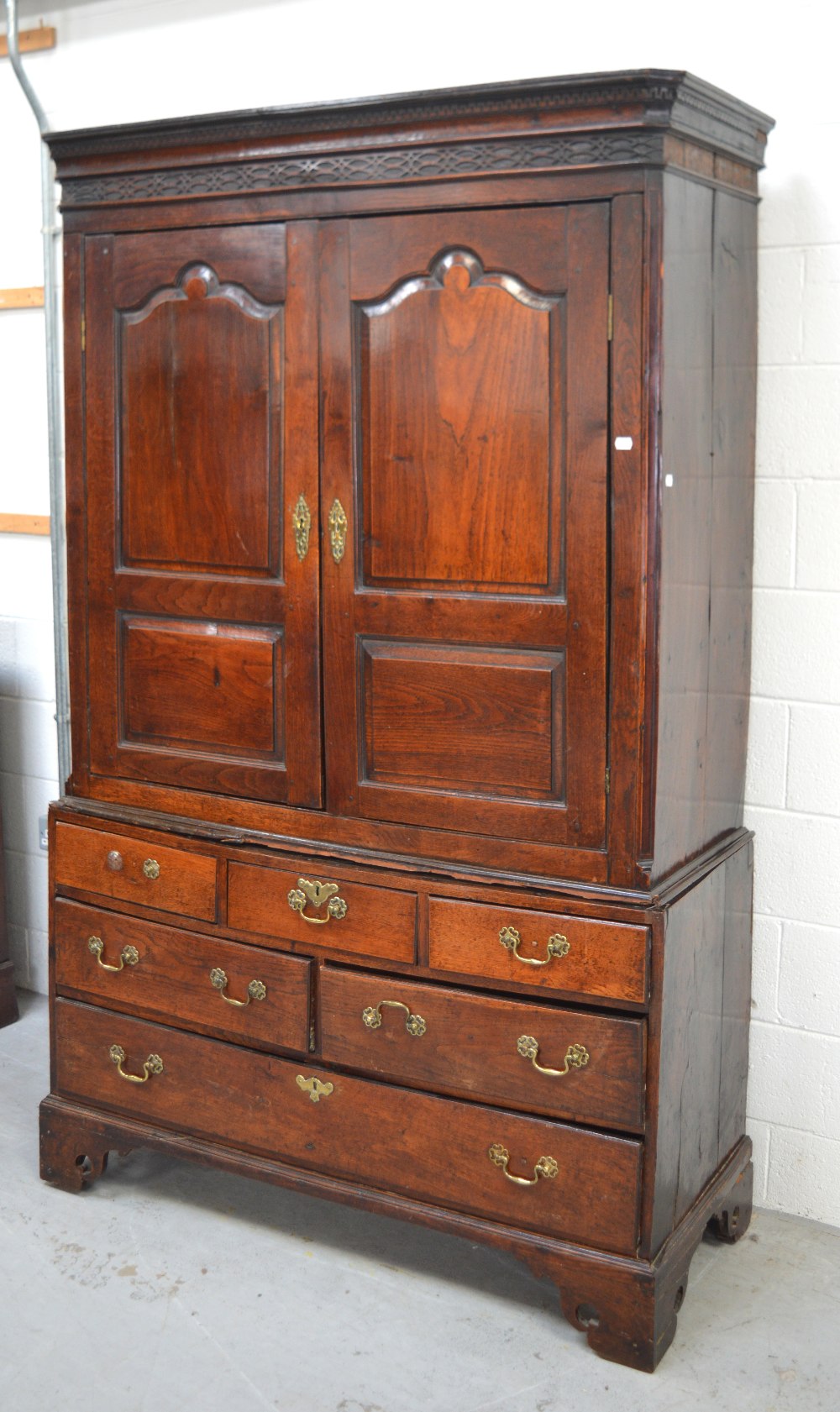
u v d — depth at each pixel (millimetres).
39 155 3250
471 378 2131
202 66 3064
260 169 2244
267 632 2395
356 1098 2377
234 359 2332
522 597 2150
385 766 2314
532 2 2639
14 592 3520
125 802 2607
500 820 2217
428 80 2785
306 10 2906
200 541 2430
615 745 2100
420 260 2139
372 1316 2344
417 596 2232
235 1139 2525
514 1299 2398
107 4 3158
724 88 2461
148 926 2570
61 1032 2713
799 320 2428
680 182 2021
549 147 2012
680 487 2117
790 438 2467
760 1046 2656
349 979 2352
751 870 2570
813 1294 2420
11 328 3387
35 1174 2785
